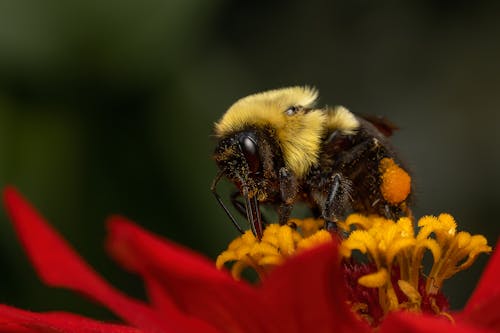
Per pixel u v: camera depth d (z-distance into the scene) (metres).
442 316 0.11
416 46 0.21
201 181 0.14
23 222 0.10
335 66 0.21
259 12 0.21
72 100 0.14
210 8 0.14
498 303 0.10
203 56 0.19
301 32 0.21
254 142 0.11
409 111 0.21
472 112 0.21
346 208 0.11
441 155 0.21
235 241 0.11
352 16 0.21
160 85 0.14
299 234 0.11
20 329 0.11
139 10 0.13
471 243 0.11
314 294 0.09
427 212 0.20
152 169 0.14
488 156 0.21
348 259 0.11
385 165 0.12
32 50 0.13
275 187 0.11
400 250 0.11
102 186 0.14
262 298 0.09
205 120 0.14
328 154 0.12
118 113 0.14
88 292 0.10
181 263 0.09
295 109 0.11
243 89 0.20
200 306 0.10
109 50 0.14
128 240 0.09
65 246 0.10
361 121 0.12
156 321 0.10
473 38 0.21
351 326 0.10
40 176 0.13
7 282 0.14
